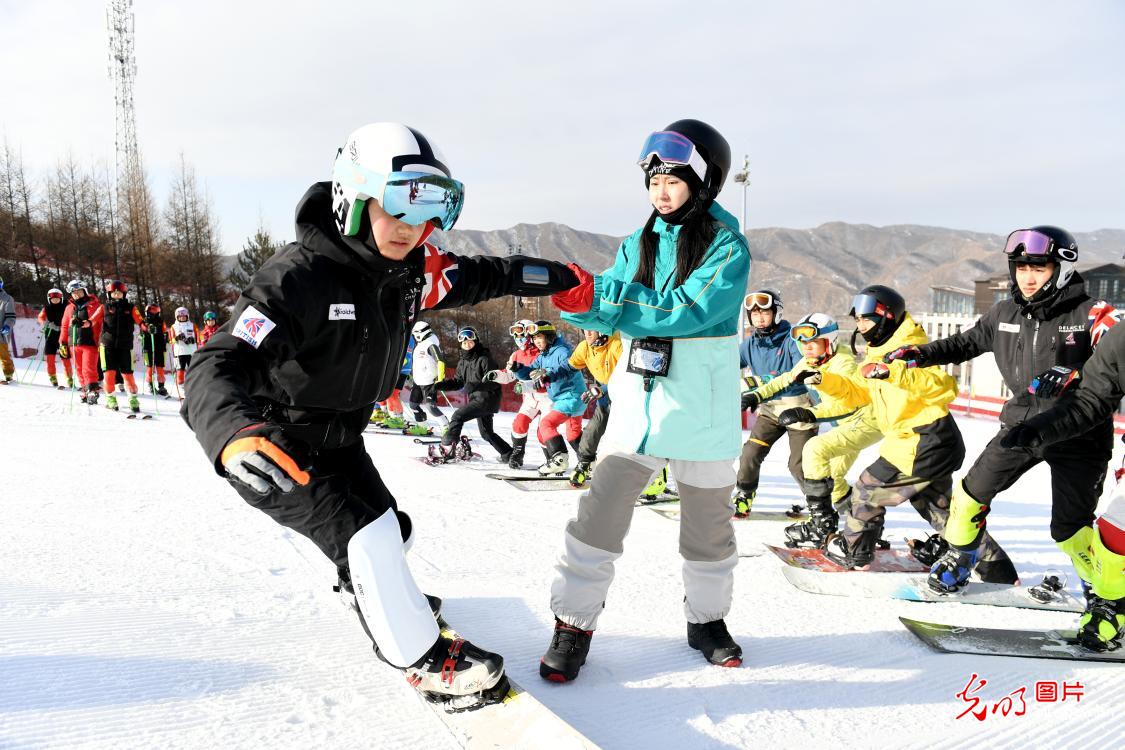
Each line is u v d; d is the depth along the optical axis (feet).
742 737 7.32
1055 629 10.80
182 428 31.01
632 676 8.66
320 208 6.42
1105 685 8.87
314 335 6.31
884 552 15.01
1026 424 10.00
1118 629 9.77
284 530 14.58
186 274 162.61
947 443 12.86
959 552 12.17
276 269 6.14
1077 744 7.47
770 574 13.46
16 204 156.25
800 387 17.89
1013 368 11.82
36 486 18.25
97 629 8.93
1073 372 10.31
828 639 10.18
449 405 49.11
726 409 8.79
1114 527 9.69
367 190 5.89
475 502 19.69
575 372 24.18
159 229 166.09
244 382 5.65
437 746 6.60
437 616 8.95
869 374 12.93
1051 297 11.22
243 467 4.96
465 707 7.11
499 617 10.44
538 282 7.75
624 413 8.71
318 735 6.73
